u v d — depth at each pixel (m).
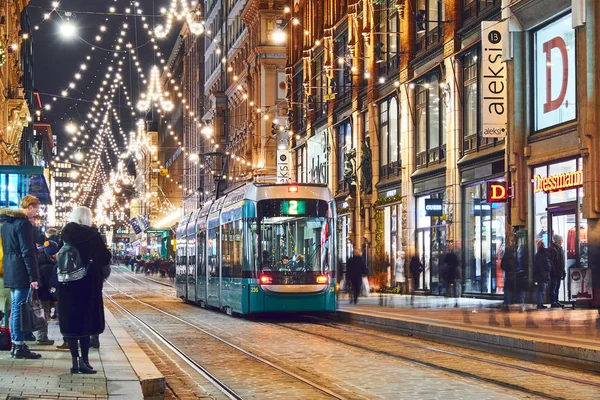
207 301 33.12
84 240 11.32
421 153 37.75
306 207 26.75
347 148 48.62
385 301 30.41
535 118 28.02
